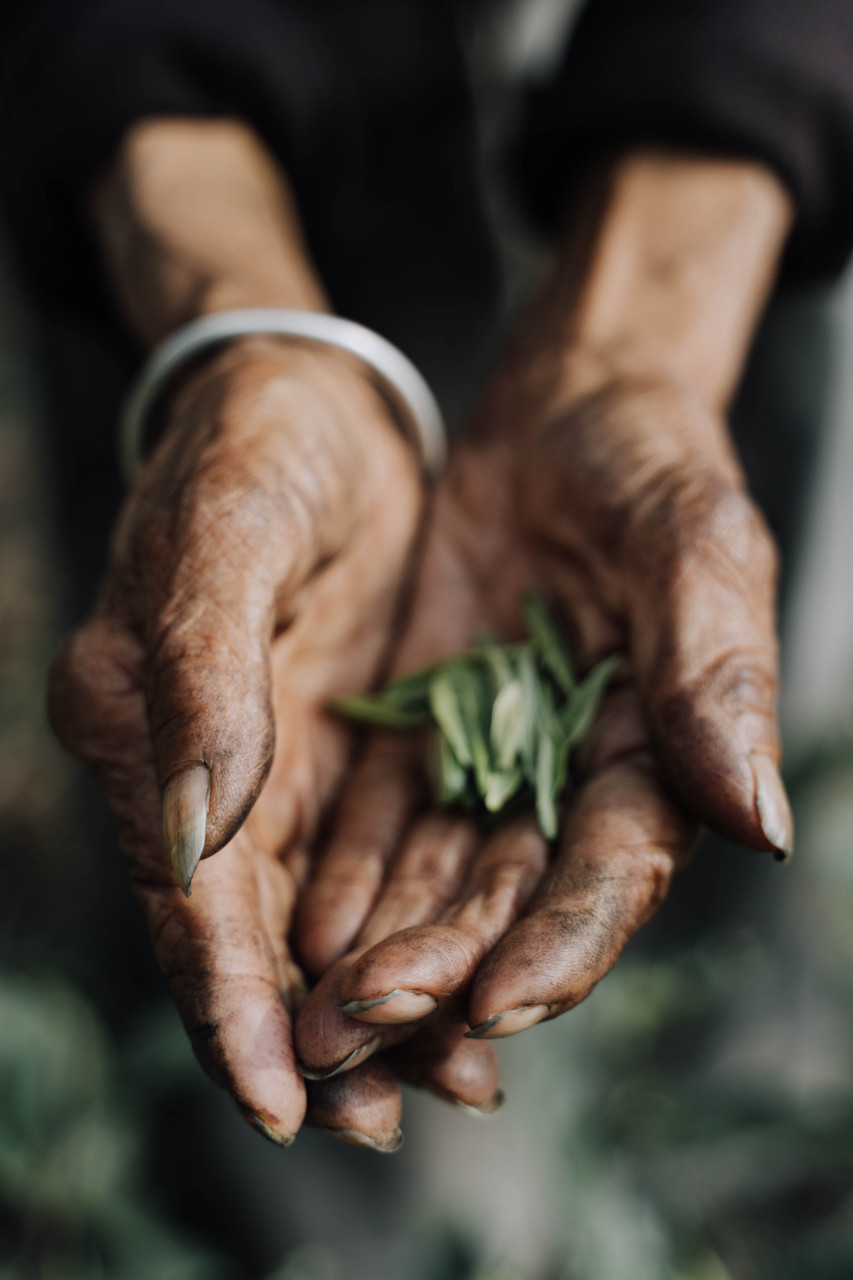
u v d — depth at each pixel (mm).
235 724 360
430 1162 558
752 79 480
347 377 454
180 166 505
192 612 372
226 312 454
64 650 387
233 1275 542
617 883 368
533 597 440
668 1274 509
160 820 377
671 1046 656
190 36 506
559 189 536
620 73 493
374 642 451
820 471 641
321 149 568
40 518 895
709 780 373
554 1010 356
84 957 658
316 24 585
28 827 750
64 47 500
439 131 641
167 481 394
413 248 660
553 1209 538
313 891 396
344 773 430
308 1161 565
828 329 600
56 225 519
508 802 406
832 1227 593
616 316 473
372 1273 546
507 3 683
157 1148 578
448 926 365
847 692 727
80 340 600
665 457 413
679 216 489
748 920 657
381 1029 357
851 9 487
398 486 460
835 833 573
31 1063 498
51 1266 517
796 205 499
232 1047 357
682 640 383
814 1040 669
